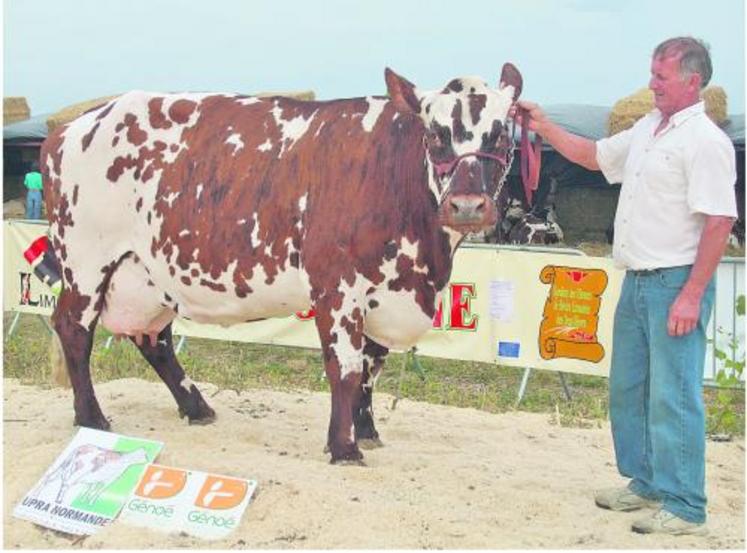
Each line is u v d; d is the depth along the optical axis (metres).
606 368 7.94
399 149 5.65
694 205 4.84
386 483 5.57
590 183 20.88
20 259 10.42
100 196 6.40
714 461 6.67
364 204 5.63
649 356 5.25
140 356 9.30
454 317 8.47
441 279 5.76
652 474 5.38
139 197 6.32
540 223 18.94
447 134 5.21
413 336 5.91
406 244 5.62
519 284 8.22
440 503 5.30
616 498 5.48
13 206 20.94
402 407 7.96
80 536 5.00
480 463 6.25
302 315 9.38
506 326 8.29
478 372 9.74
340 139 5.81
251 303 6.12
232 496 5.05
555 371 8.98
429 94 5.42
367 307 5.77
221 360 10.05
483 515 5.17
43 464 5.76
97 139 6.40
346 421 5.77
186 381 7.03
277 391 8.38
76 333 6.61
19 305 10.50
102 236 6.47
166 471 5.27
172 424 6.94
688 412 5.01
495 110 5.21
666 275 5.02
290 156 5.92
